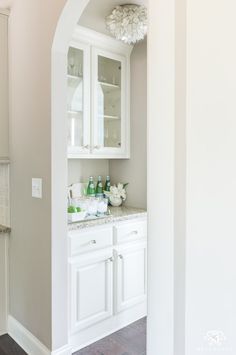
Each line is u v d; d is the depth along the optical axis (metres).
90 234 2.05
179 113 0.59
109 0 1.96
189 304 0.58
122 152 2.69
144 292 2.46
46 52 1.74
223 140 0.52
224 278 0.52
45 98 1.77
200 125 0.55
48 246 1.79
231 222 0.51
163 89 0.62
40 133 1.82
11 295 2.15
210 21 0.53
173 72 0.60
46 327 1.83
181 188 0.59
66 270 1.85
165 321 0.63
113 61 2.59
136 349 2.05
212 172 0.54
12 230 2.11
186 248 0.58
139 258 2.41
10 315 2.17
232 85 0.51
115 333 2.23
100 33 2.38
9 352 1.99
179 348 0.60
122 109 2.66
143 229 2.43
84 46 2.34
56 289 1.80
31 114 1.88
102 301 2.15
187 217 0.58
